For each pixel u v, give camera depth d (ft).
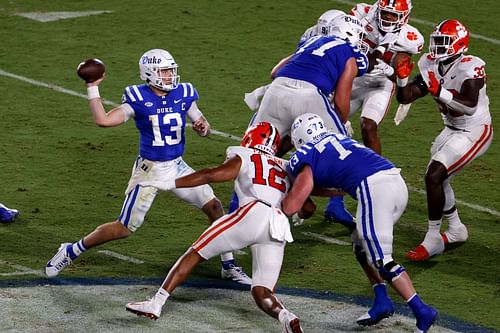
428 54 87.61
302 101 83.61
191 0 162.09
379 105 96.17
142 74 77.66
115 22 151.94
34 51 140.05
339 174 71.26
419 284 80.28
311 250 86.58
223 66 135.13
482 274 82.38
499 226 91.81
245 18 153.99
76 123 116.57
